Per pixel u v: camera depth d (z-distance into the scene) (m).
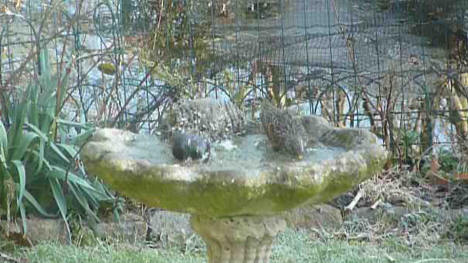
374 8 6.89
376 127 6.51
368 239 5.63
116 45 6.35
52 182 5.55
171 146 3.48
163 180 3.00
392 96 6.47
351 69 6.61
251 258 3.48
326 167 3.10
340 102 6.62
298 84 6.66
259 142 3.60
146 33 6.59
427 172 6.34
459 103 6.52
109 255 5.16
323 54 6.75
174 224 5.73
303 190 3.03
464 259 5.11
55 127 5.64
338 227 5.83
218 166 3.24
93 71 6.52
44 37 6.08
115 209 5.74
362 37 6.81
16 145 5.44
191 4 6.91
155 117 6.25
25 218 5.42
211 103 3.72
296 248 5.30
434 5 6.73
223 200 3.00
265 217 3.41
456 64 6.72
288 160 3.34
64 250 5.22
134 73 6.55
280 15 7.24
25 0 6.37
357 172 3.21
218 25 7.04
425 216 5.79
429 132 6.45
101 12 6.55
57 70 6.03
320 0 7.23
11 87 5.69
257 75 6.74
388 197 6.06
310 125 3.73
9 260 5.09
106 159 3.16
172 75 6.44
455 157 6.41
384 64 6.68
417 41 6.77
